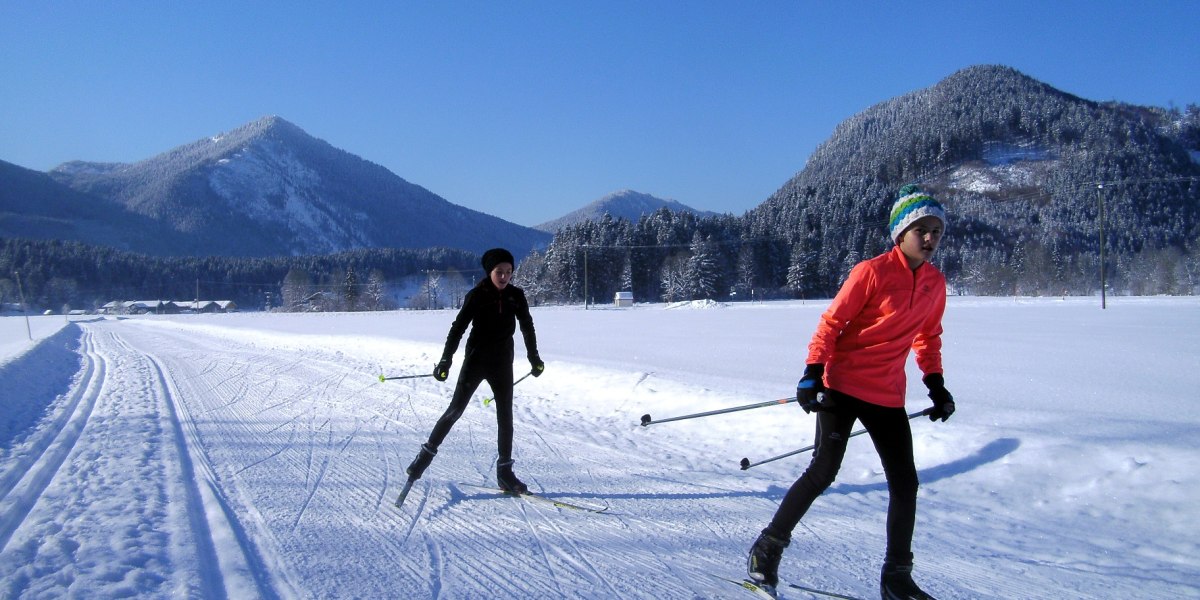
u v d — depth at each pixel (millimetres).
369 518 4410
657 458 5863
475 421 7652
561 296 86250
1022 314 28047
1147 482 4453
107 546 3736
